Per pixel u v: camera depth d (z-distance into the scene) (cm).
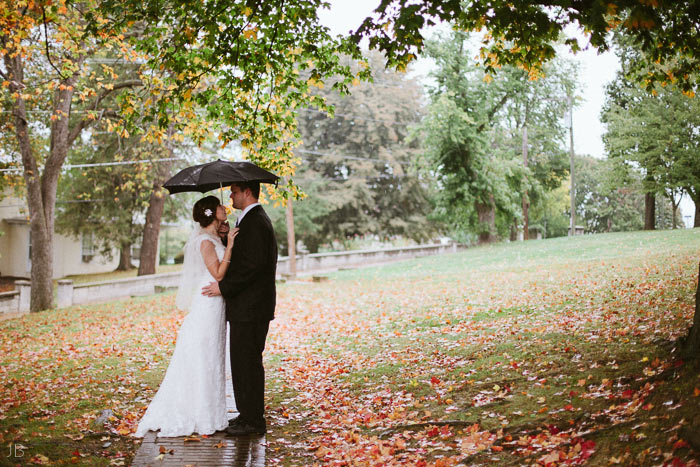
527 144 3838
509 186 3472
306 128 4328
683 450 373
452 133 2961
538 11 623
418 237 4412
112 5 674
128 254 3700
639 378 516
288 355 970
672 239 2178
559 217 5812
